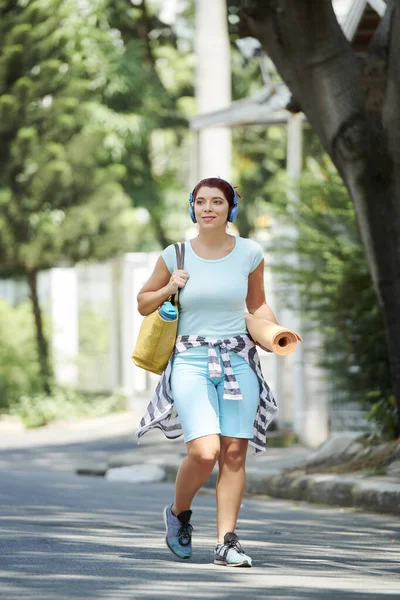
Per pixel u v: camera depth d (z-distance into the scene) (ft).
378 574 33.55
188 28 169.99
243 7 56.13
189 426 33.71
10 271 128.88
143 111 153.07
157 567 33.30
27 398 118.32
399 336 55.77
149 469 72.38
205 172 100.58
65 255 118.73
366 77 53.98
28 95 116.98
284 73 55.93
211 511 51.29
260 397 34.55
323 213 75.61
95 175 119.96
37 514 47.19
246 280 34.35
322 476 57.21
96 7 146.72
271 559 35.96
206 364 33.91
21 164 118.01
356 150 54.03
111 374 123.85
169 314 33.65
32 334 126.62
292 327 91.66
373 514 51.13
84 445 97.55
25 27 115.75
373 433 62.69
